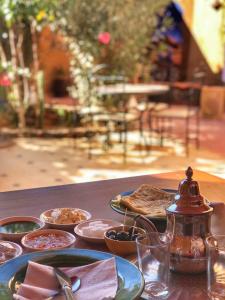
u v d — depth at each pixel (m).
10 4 5.64
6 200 1.72
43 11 5.77
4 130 6.53
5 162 4.91
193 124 7.65
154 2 7.13
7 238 1.37
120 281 1.07
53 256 1.18
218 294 1.07
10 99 6.74
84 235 1.39
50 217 1.52
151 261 1.14
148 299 1.06
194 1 10.07
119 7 6.76
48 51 7.32
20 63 6.63
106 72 6.88
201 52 10.07
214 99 8.41
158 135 6.57
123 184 1.94
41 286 1.05
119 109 6.06
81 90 6.73
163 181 1.99
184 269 1.17
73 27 6.59
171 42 10.44
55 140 6.19
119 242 1.28
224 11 9.48
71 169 4.70
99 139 6.24
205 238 1.20
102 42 6.49
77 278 1.09
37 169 4.66
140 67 7.71
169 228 1.22
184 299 1.07
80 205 1.68
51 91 8.45
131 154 5.43
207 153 5.55
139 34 7.06
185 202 1.21
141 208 1.50
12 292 1.03
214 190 1.87
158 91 5.40
